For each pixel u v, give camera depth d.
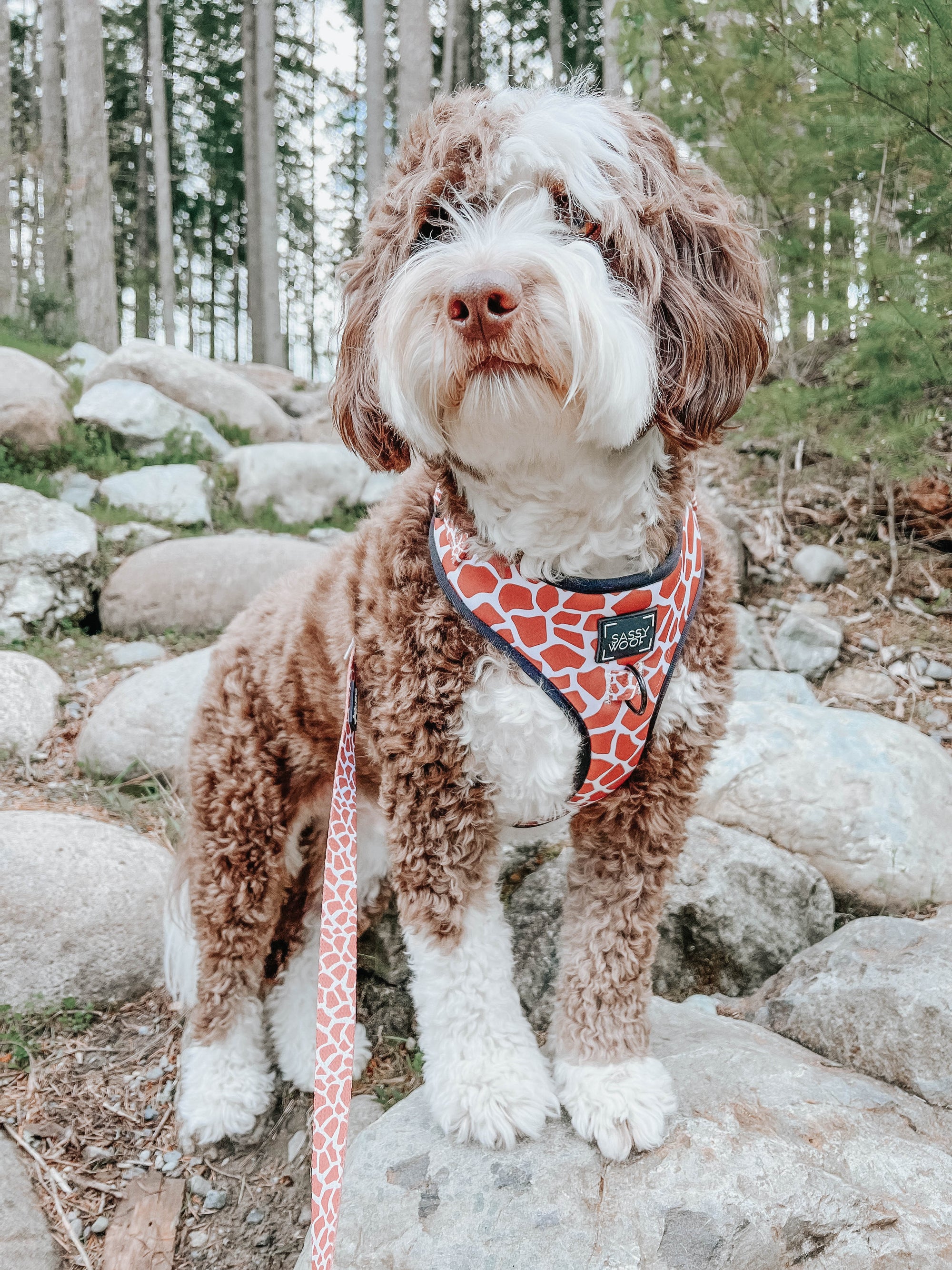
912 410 1.37
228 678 0.80
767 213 1.48
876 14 1.11
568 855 0.94
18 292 4.39
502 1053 0.64
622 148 0.58
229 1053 0.85
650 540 0.61
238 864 0.80
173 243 9.38
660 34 1.48
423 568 0.62
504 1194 0.58
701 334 0.58
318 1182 0.53
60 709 1.37
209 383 2.46
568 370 0.51
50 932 0.92
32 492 1.71
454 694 0.60
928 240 1.36
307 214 9.44
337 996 0.59
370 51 5.21
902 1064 0.69
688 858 0.93
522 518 0.59
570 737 0.60
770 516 1.64
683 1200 0.56
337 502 2.12
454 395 0.54
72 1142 0.81
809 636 1.36
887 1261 0.55
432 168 0.59
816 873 0.94
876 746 1.02
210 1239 0.74
